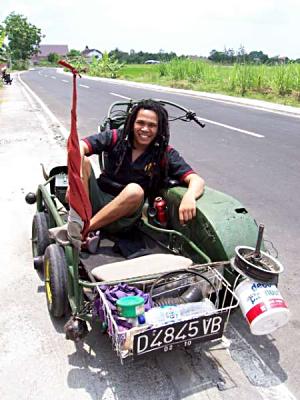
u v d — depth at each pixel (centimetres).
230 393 278
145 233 377
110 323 263
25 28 10219
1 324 341
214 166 788
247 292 277
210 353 312
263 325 274
